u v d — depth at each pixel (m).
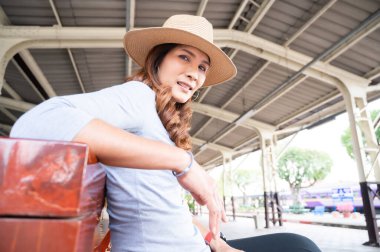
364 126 7.14
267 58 7.08
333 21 5.84
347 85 7.20
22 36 5.20
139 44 1.03
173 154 0.50
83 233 0.31
